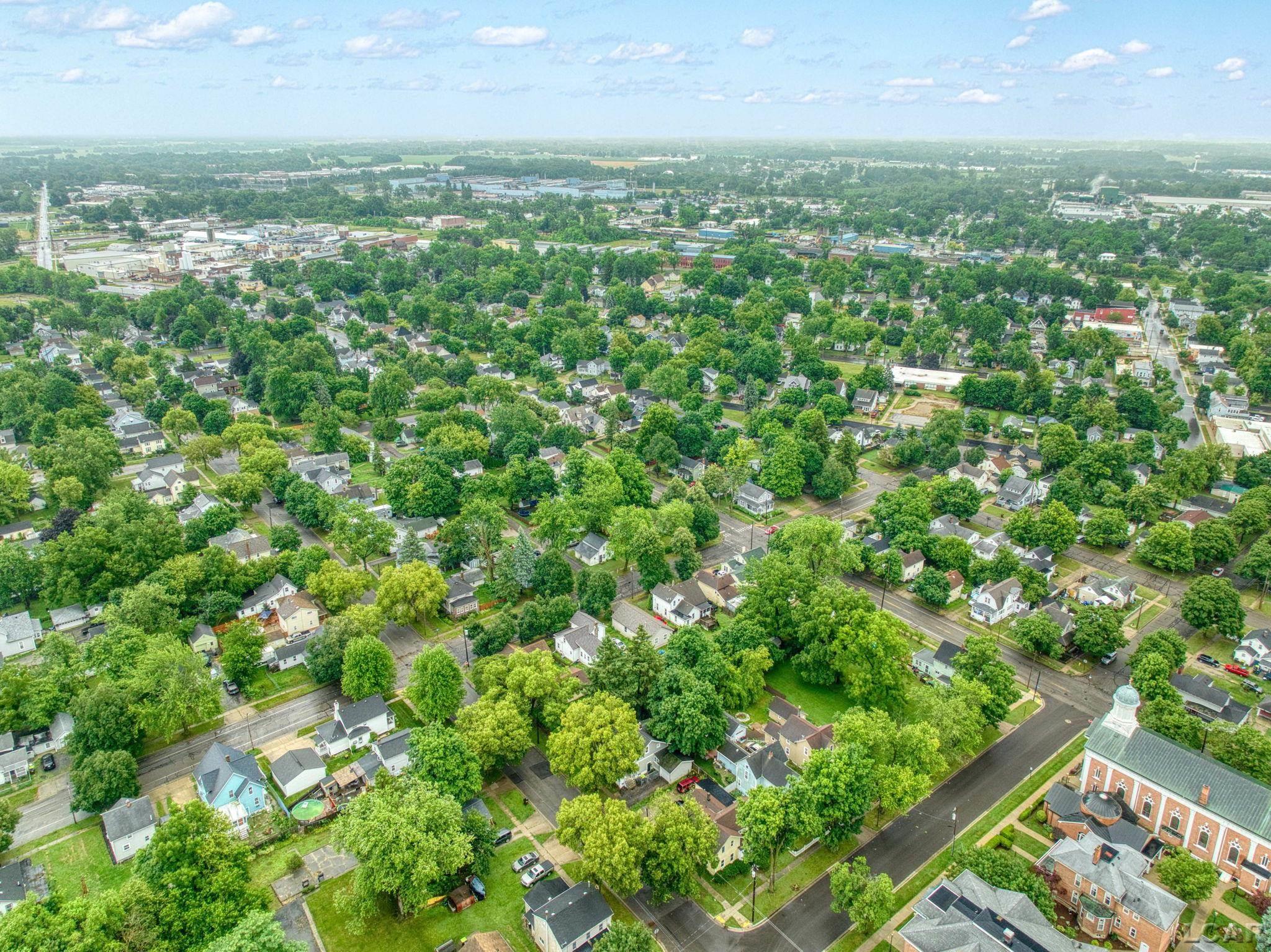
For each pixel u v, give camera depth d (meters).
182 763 124.06
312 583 158.88
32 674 134.38
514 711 119.81
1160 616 165.75
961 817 114.19
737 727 129.38
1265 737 120.62
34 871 103.06
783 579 149.88
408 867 93.88
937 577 168.38
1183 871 98.19
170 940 86.44
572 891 96.44
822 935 96.50
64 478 199.88
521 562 165.38
